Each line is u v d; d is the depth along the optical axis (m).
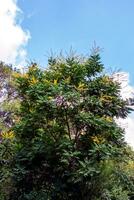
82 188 10.21
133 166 12.07
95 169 9.63
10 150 10.89
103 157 9.61
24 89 10.62
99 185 10.27
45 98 9.83
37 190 10.46
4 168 10.95
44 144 10.06
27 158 10.25
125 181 11.24
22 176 10.41
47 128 10.39
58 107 10.02
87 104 10.25
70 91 10.01
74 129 10.55
